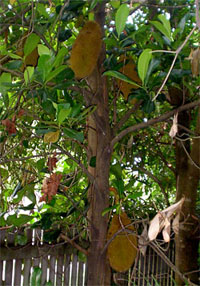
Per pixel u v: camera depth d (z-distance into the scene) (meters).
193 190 1.89
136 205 2.38
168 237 0.77
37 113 1.47
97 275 1.23
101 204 1.26
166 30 1.10
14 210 1.62
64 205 1.71
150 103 1.24
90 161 1.29
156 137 2.31
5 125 1.16
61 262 1.91
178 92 1.75
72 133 1.02
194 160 1.88
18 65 1.11
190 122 2.04
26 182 1.54
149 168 2.65
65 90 1.24
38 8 1.24
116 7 1.30
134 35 1.30
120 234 1.22
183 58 1.28
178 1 1.58
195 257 1.88
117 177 1.31
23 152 1.76
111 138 1.33
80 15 1.30
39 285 1.49
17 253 1.72
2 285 1.72
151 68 1.10
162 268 2.55
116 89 1.58
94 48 1.01
